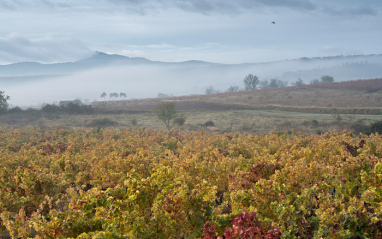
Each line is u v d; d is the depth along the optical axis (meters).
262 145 32.75
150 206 11.04
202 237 9.03
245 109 87.19
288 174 15.46
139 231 9.42
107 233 8.70
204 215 10.46
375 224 9.45
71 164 24.09
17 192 16.38
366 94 96.44
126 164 19.95
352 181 14.52
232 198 11.98
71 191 16.52
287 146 29.25
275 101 96.56
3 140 44.94
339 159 18.83
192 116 79.00
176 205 10.40
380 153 24.05
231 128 60.66
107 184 19.98
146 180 11.39
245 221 8.48
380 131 47.03
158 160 24.94
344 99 88.75
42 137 49.53
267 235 8.27
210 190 11.41
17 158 25.61
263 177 16.50
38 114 84.12
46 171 22.17
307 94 108.62
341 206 11.02
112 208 10.27
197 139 40.78
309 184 15.55
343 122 55.56
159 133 45.66
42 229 10.11
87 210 10.59
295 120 62.44
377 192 12.09
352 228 9.66
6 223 12.76
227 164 19.89
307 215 10.62
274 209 10.78
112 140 39.81
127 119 79.12
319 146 23.95
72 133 52.97
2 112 84.19
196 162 19.64
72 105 93.75
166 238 9.81
